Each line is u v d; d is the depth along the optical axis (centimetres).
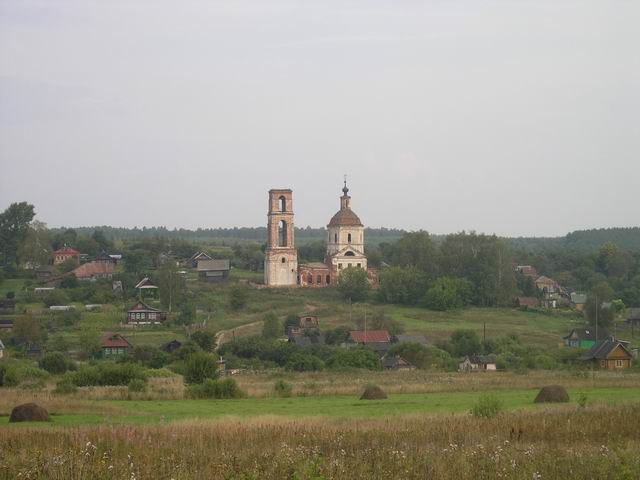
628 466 3581
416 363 12675
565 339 15712
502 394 8281
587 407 6056
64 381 8819
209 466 3825
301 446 4256
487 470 3656
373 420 5631
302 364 12119
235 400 7988
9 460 3991
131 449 4366
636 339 16225
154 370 10106
